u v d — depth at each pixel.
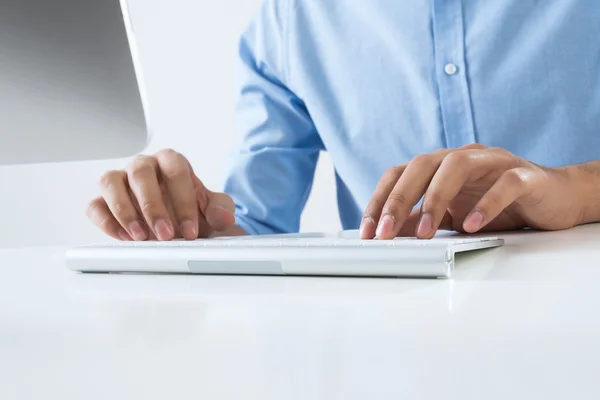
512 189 0.63
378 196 0.62
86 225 2.88
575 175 0.80
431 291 0.36
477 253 0.53
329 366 0.20
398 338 0.24
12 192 2.89
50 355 0.23
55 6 0.44
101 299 0.37
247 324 0.28
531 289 0.34
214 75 2.64
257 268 0.46
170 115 2.67
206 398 0.18
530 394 0.17
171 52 2.65
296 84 1.35
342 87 1.31
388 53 1.26
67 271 0.54
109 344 0.24
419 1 1.21
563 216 0.73
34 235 2.90
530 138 1.17
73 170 2.87
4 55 0.44
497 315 0.27
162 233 0.67
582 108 1.14
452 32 1.18
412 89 1.24
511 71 1.16
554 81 1.15
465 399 0.17
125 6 0.45
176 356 0.22
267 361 0.21
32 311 0.33
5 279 0.50
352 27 1.29
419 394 0.17
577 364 0.19
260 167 1.34
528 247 0.55
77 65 0.45
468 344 0.22
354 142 1.31
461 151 0.65
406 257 0.41
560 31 1.14
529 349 0.21
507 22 1.16
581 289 0.33
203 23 2.62
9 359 0.23
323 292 0.37
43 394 0.19
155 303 0.35
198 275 0.48
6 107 0.45
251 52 1.44
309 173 1.44
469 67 1.18
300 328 0.26
